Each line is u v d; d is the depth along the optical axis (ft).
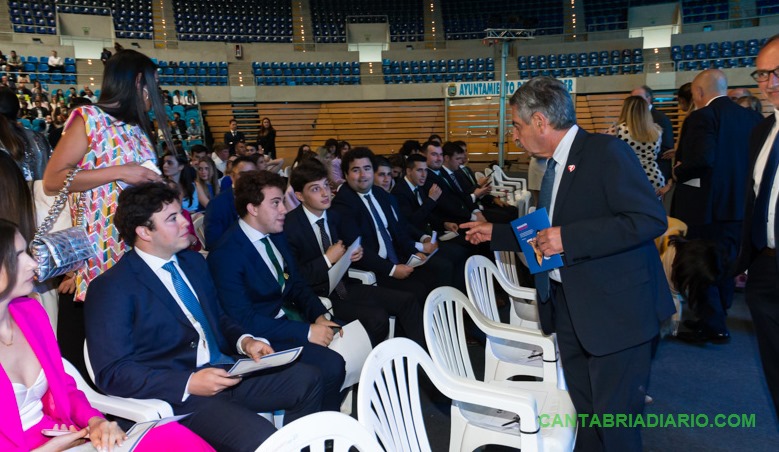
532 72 54.34
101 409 5.71
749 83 45.60
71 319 7.66
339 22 62.59
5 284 4.51
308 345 7.77
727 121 11.71
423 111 55.57
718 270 11.03
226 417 5.90
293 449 3.85
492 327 7.93
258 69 56.44
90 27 56.24
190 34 58.59
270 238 8.68
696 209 12.23
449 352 7.46
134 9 58.49
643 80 49.19
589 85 50.80
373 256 11.08
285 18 62.08
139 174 6.43
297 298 8.90
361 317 9.40
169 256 6.36
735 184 11.84
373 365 5.34
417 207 15.19
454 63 57.26
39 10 54.54
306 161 10.14
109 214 6.91
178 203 6.26
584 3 59.41
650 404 9.52
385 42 62.75
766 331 7.12
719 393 9.83
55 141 16.62
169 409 5.66
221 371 5.83
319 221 10.39
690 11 54.95
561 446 6.03
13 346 4.88
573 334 6.44
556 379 7.55
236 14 61.26
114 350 5.86
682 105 15.31
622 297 5.80
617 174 5.60
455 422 6.85
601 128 51.08
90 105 6.71
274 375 6.72
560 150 6.00
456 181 18.99
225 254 7.91
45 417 5.08
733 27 52.01
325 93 55.11
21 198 6.15
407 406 5.71
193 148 19.33
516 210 20.38
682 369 10.79
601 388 6.01
